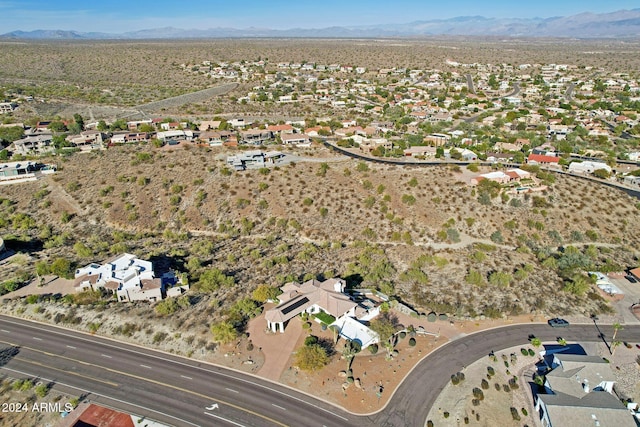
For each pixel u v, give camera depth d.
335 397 66.81
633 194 137.00
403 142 176.25
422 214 123.69
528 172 142.00
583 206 126.31
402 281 99.12
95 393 67.69
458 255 109.44
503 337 81.12
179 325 81.75
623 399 67.88
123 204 133.25
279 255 109.31
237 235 122.94
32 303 88.31
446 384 69.62
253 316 84.00
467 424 62.78
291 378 70.25
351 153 166.25
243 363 73.31
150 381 70.00
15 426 61.59
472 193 129.00
